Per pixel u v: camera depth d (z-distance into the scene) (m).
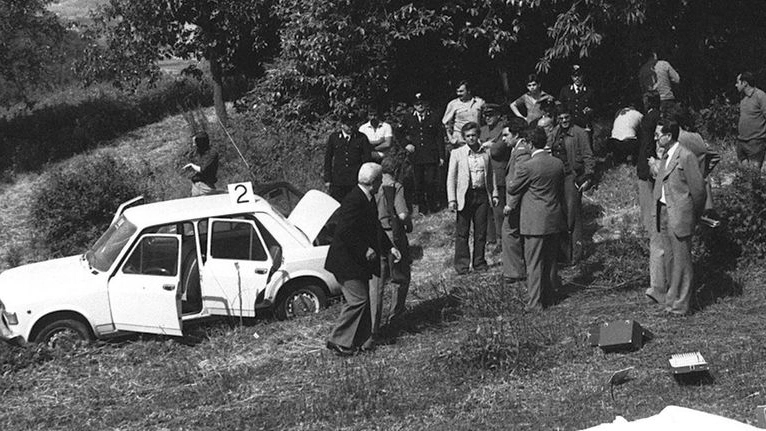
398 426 8.53
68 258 12.29
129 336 11.55
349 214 10.24
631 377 9.12
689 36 18.33
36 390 10.13
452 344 10.16
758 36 18.88
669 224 10.32
